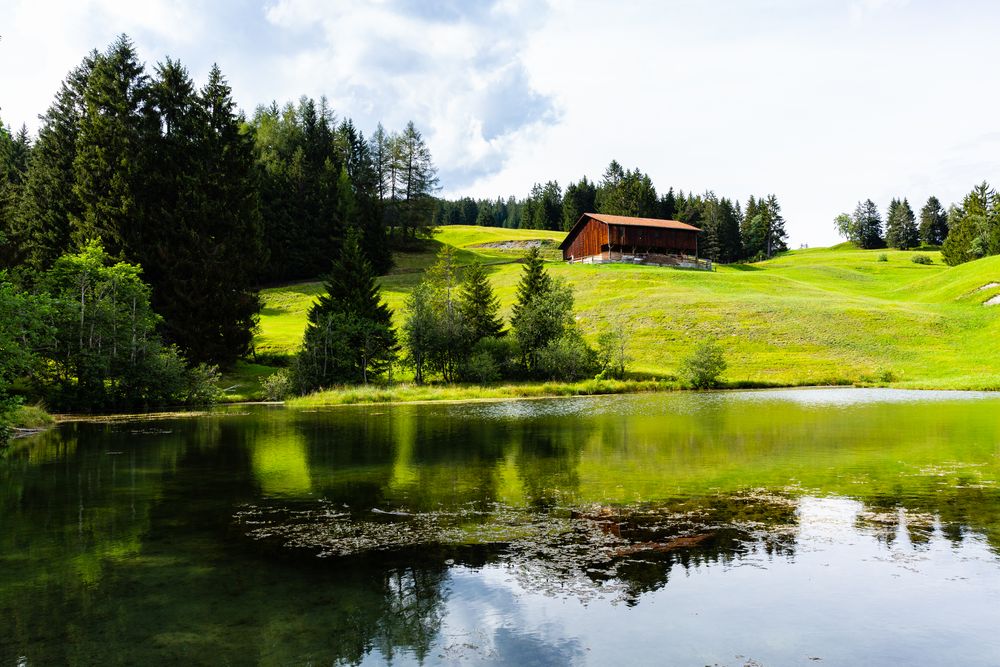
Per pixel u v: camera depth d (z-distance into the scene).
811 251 182.00
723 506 12.12
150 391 37.28
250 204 54.66
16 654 6.27
